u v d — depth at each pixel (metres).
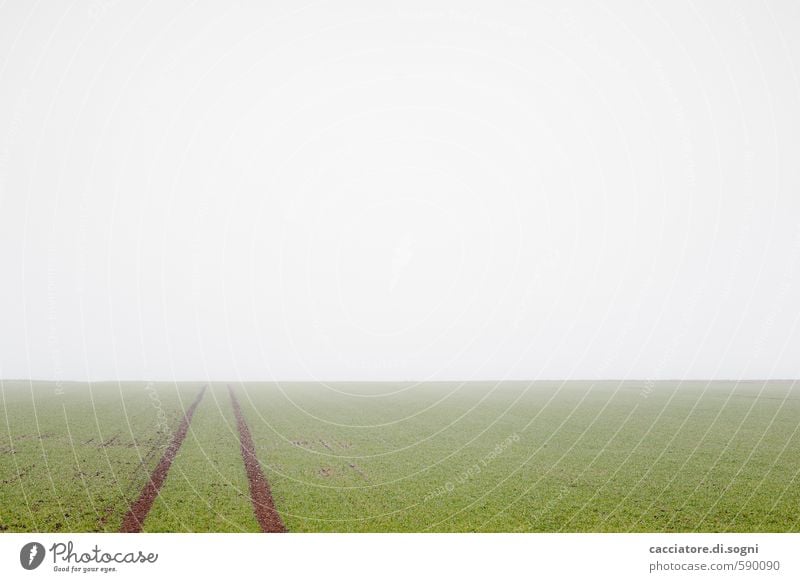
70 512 19.00
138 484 22.45
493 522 19.52
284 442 33.03
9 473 23.14
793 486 23.64
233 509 20.12
